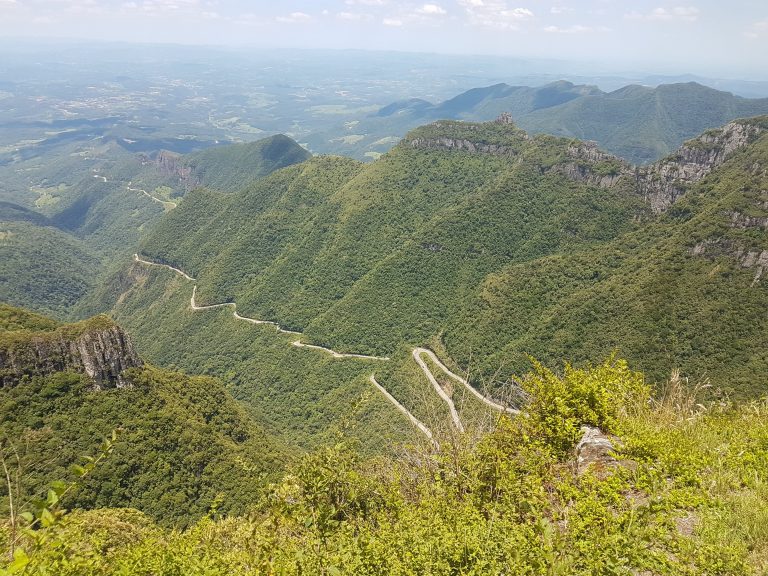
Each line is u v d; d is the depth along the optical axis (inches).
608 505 364.5
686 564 297.9
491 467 422.0
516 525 339.9
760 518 339.6
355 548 343.6
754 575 293.6
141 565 438.9
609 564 274.1
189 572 403.2
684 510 358.3
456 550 322.7
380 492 433.1
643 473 385.7
